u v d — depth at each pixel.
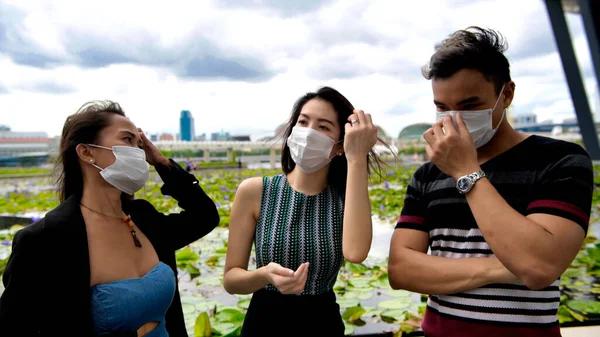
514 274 1.12
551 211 1.15
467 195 1.18
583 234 1.14
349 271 3.26
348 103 1.48
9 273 1.11
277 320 1.38
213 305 2.66
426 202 1.45
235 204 1.50
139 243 1.35
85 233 1.21
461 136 1.20
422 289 1.34
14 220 5.04
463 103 1.26
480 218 1.15
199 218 1.62
